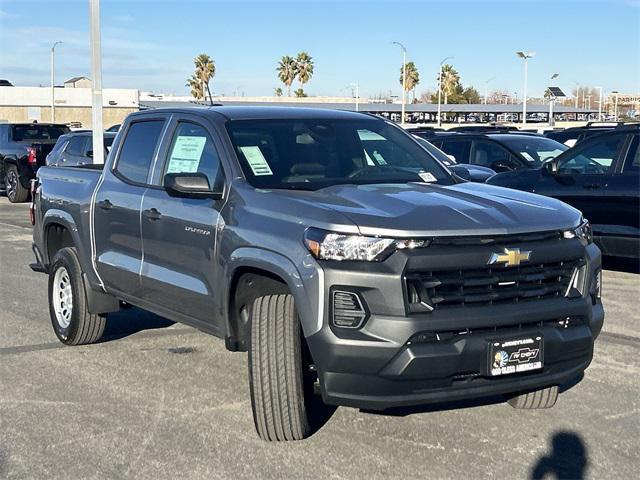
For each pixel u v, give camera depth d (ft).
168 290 18.63
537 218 15.11
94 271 21.84
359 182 17.79
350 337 13.76
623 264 36.94
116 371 20.94
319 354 14.05
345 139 19.33
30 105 237.86
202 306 17.56
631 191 31.99
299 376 15.15
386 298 13.67
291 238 14.75
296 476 14.53
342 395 14.05
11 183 70.90
